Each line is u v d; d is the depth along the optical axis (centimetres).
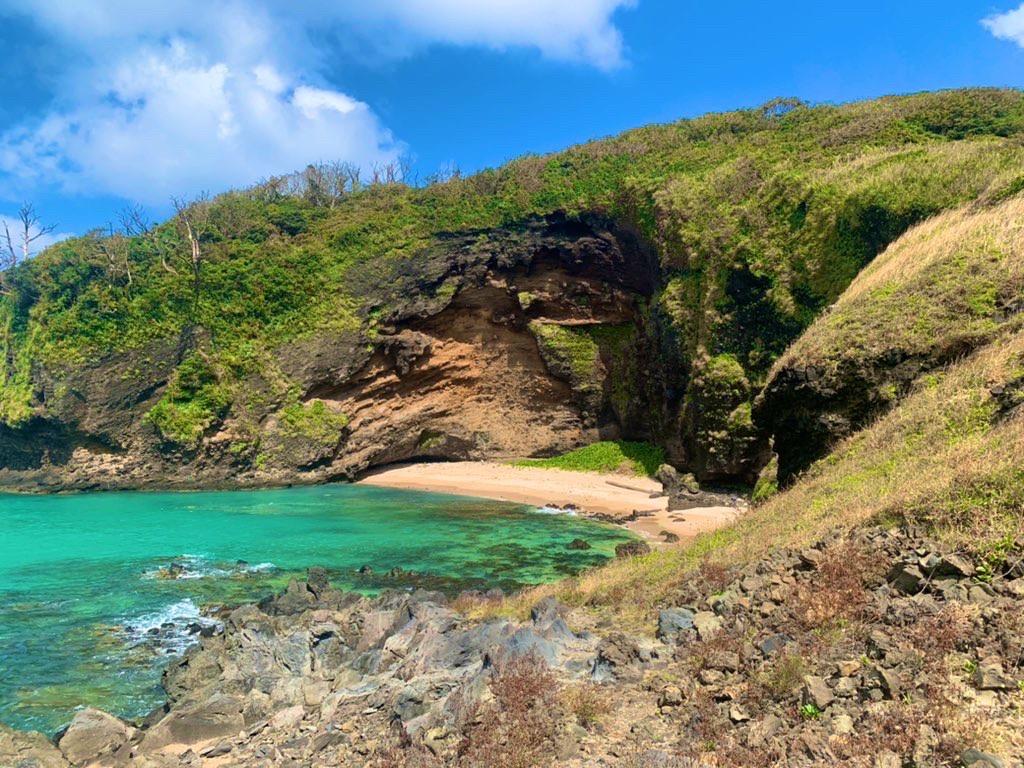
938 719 580
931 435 1424
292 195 6681
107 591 2161
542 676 886
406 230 5488
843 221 3334
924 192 3019
